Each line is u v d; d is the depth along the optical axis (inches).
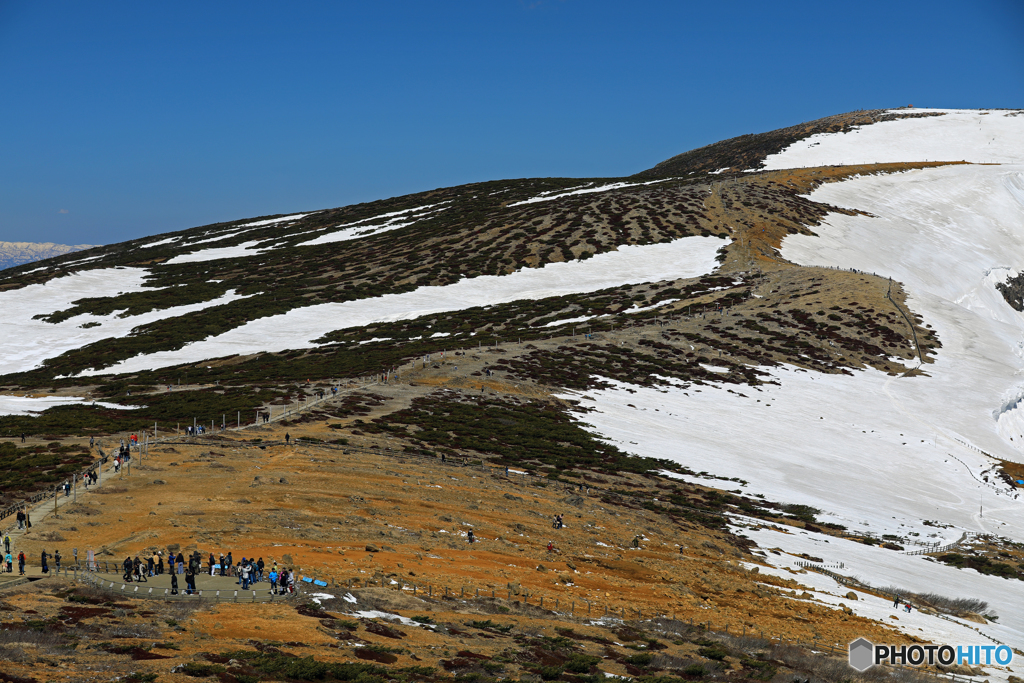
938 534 2144.4
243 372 3671.3
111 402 3262.8
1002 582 1865.2
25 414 3139.8
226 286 5388.8
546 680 847.1
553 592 1277.1
